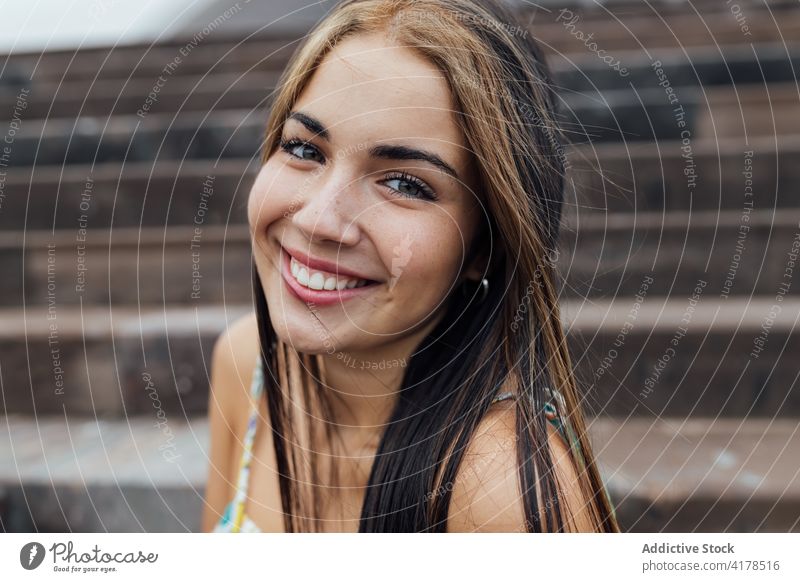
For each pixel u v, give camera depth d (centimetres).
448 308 75
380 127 58
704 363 148
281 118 68
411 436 76
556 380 72
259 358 103
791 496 120
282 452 90
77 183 195
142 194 194
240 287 185
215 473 114
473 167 62
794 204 179
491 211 65
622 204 177
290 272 68
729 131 202
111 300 175
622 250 167
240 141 212
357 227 61
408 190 61
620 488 124
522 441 70
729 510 122
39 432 153
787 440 138
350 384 82
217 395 114
